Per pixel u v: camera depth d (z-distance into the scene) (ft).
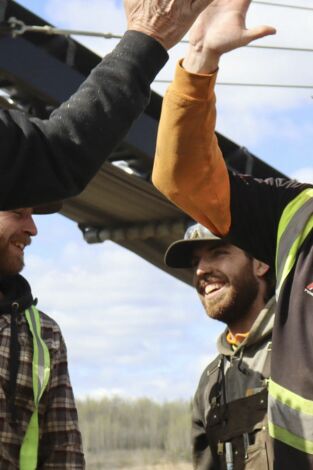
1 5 27.32
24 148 9.41
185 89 11.25
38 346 15.07
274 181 12.34
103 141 9.59
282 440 11.18
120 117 9.61
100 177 32.42
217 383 16.26
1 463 14.38
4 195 9.50
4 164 9.34
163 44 9.82
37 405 14.85
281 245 11.73
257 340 15.94
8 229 14.93
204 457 16.96
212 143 11.68
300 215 11.73
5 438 14.49
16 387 14.73
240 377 15.92
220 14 11.00
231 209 12.05
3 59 28.02
